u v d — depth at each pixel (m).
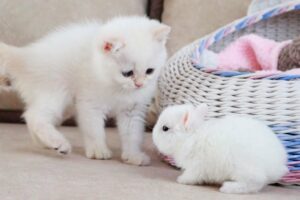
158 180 0.73
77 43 0.86
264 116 0.75
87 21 0.97
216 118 0.76
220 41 0.99
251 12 1.01
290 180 0.75
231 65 0.91
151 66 0.81
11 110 1.06
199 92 0.79
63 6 1.08
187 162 0.73
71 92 0.86
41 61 0.86
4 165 0.76
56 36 0.89
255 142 0.70
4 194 0.66
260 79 0.76
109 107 0.85
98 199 0.66
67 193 0.67
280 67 0.93
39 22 1.07
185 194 0.69
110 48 0.79
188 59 0.84
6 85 0.90
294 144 0.74
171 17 1.12
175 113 0.74
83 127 0.85
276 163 0.71
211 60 0.89
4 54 0.87
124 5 1.10
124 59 0.79
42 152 0.84
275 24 1.01
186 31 1.11
